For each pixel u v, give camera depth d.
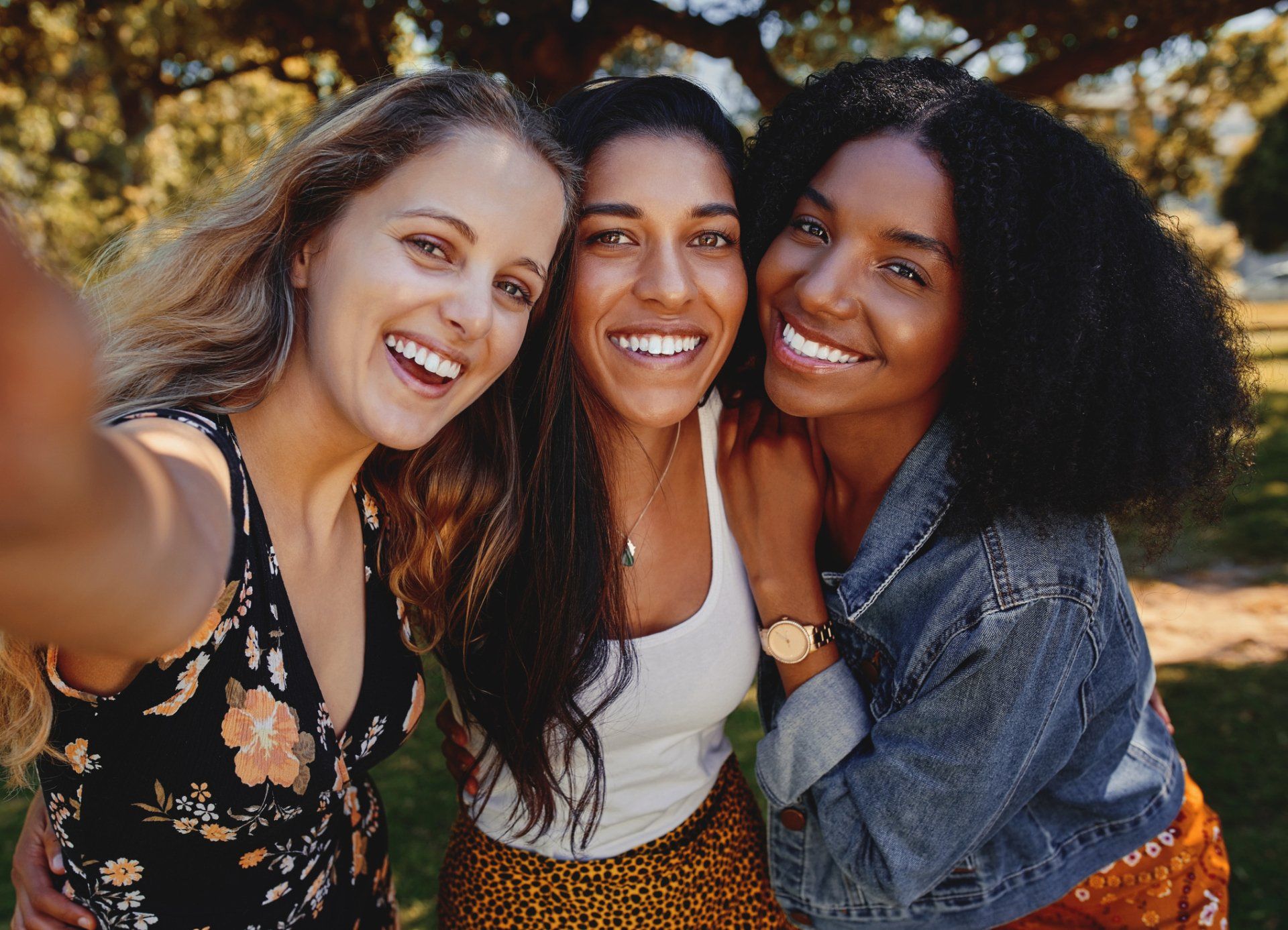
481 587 1.70
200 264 1.39
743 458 1.85
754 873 1.97
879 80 1.63
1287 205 20.55
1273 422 11.34
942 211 1.51
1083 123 1.71
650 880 1.80
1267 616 5.48
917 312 1.54
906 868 1.69
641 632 1.81
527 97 1.66
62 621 0.67
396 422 1.33
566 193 1.50
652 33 5.06
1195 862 1.85
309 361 1.38
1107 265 1.49
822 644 1.80
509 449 1.68
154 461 0.77
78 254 11.96
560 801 1.78
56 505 0.58
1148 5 4.59
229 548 1.01
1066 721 1.69
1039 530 1.59
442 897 1.97
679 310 1.65
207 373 1.35
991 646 1.58
